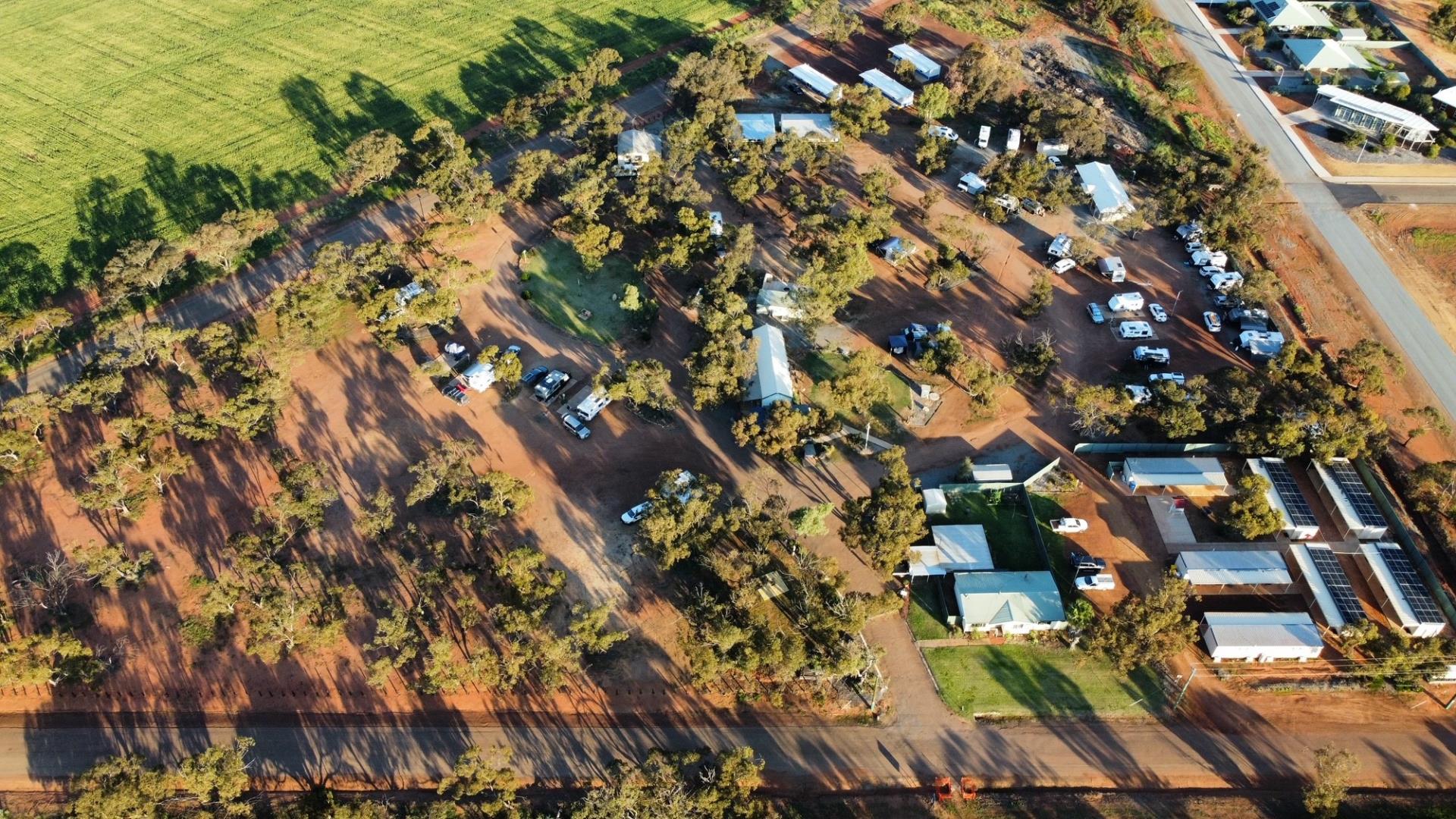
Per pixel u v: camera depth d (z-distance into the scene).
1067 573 98.94
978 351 124.31
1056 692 89.62
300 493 101.06
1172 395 109.56
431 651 84.00
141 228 145.25
